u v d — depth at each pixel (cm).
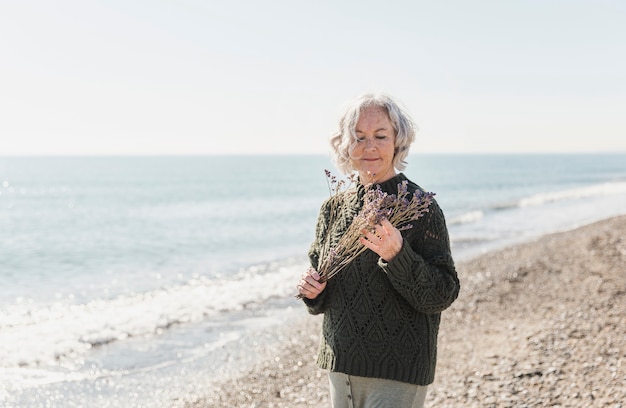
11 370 714
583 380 556
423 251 234
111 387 664
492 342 735
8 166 19700
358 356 236
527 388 553
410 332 235
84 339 856
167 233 2583
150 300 1149
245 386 666
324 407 588
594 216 2958
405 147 245
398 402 236
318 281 242
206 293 1216
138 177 10762
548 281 1120
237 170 15075
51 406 609
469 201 4269
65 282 1400
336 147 256
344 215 253
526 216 3009
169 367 735
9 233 2683
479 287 1148
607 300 879
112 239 2375
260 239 2325
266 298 1160
